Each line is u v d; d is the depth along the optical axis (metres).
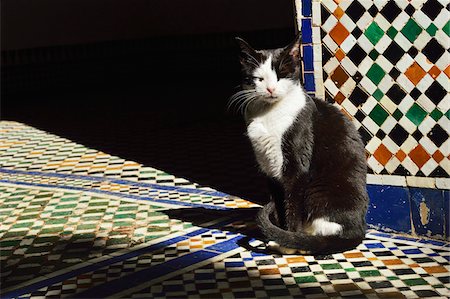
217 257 2.36
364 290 2.17
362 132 2.46
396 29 2.38
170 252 2.41
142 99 4.80
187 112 4.27
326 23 2.45
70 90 5.24
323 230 2.34
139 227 2.59
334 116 2.38
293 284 2.21
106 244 2.48
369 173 2.47
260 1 5.16
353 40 2.43
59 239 2.53
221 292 2.18
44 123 4.12
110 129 3.92
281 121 2.34
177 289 2.20
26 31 4.96
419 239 2.42
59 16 5.11
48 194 2.93
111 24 5.35
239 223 2.59
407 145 2.41
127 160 3.34
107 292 2.20
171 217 2.66
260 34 5.21
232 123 3.92
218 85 5.18
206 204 2.77
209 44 5.36
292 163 2.35
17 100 4.93
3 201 2.88
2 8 4.82
